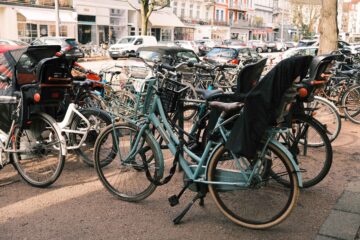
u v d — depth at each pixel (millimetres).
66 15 38531
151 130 4285
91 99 5887
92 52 33594
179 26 52312
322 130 4754
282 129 3852
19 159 4906
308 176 4812
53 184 4875
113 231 3807
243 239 3682
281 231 3822
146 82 4340
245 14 72438
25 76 5094
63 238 3676
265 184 4004
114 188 4531
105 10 43969
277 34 84000
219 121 3881
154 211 4215
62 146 4660
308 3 61719
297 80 3590
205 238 3697
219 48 17188
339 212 4168
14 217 4051
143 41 31203
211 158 3867
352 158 5938
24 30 36344
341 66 9172
